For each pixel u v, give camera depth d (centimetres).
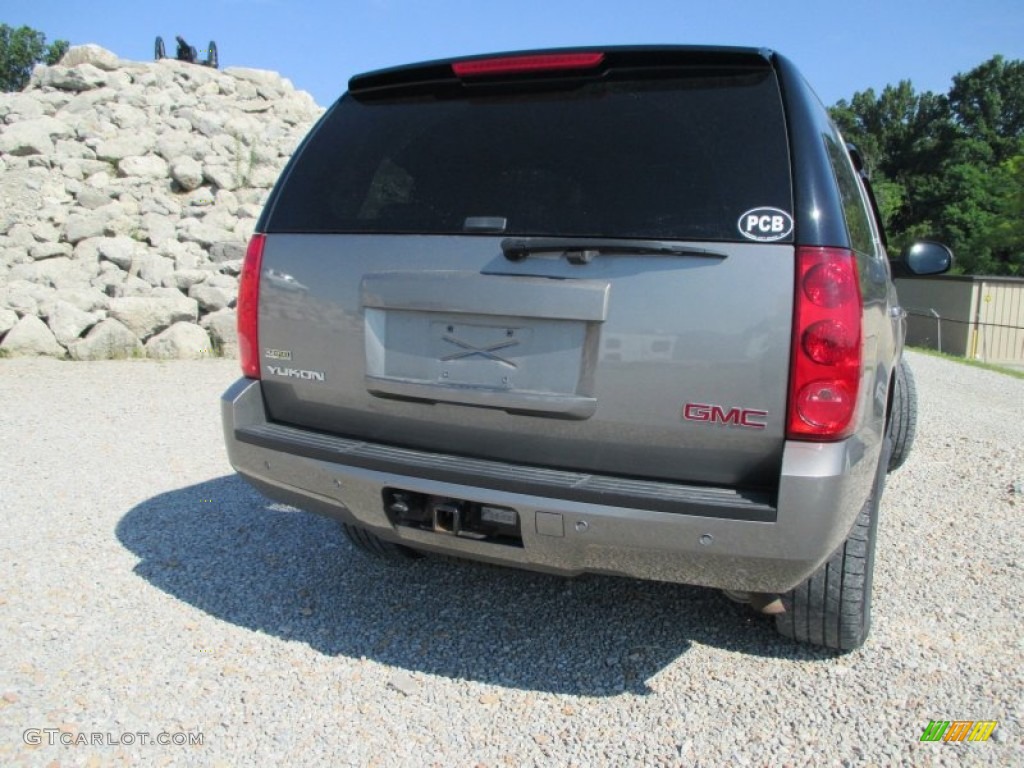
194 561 386
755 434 234
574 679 294
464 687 288
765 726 266
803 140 240
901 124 7194
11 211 1073
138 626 323
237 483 502
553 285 246
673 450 244
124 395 738
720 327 233
